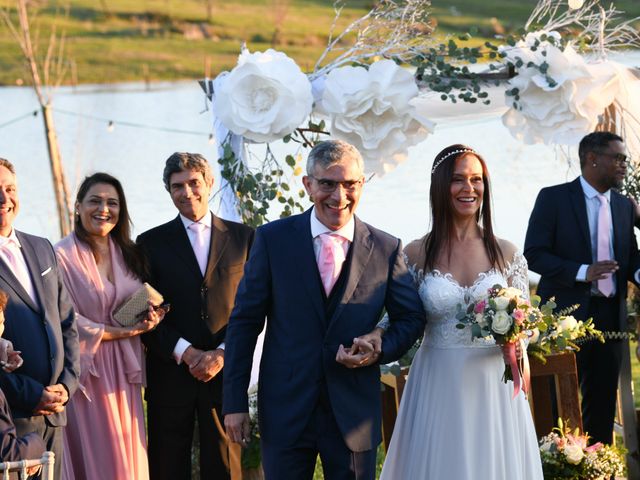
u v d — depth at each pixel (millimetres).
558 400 5609
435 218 4742
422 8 6328
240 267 5469
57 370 4781
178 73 30688
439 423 4703
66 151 21938
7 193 4820
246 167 6227
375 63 5930
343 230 4348
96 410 5207
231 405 4316
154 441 5379
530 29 6324
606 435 6070
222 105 5926
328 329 4262
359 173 4227
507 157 19203
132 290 5316
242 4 35125
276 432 4281
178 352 5277
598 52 6426
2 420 4051
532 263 6023
